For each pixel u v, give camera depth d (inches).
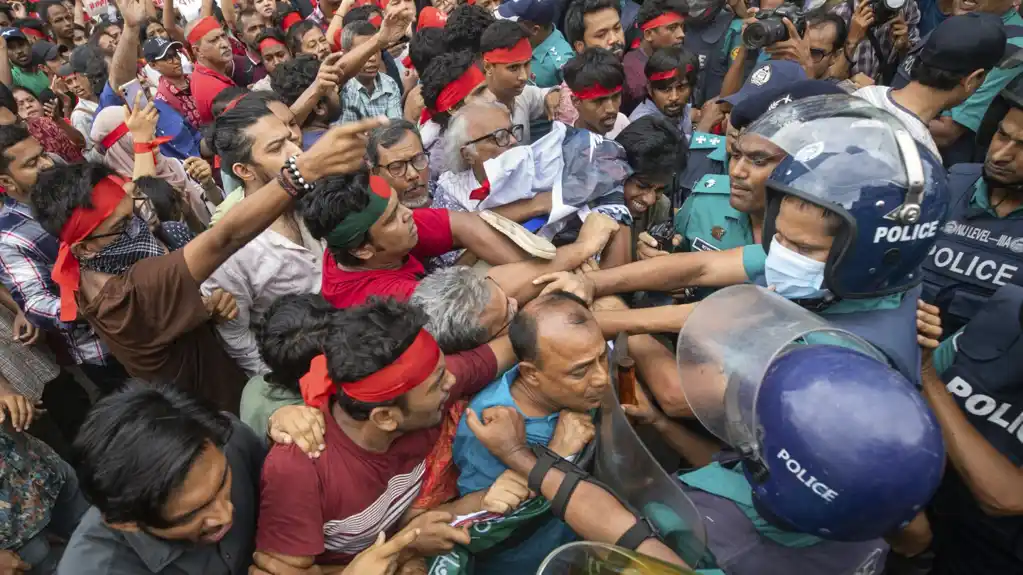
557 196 79.0
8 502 71.9
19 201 97.9
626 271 72.1
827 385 36.9
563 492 48.2
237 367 84.1
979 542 65.9
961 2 143.2
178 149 156.6
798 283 51.7
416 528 51.6
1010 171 74.9
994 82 107.8
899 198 45.8
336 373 47.1
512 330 53.3
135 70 160.1
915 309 57.3
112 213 69.6
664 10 145.6
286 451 50.9
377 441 51.9
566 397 53.1
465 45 131.4
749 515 48.7
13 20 249.8
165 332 67.7
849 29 148.5
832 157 47.2
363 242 68.2
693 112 161.2
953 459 56.2
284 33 194.9
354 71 110.4
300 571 50.4
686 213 95.7
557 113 134.3
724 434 44.1
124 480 42.2
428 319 50.2
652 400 68.2
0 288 102.1
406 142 86.1
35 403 97.4
